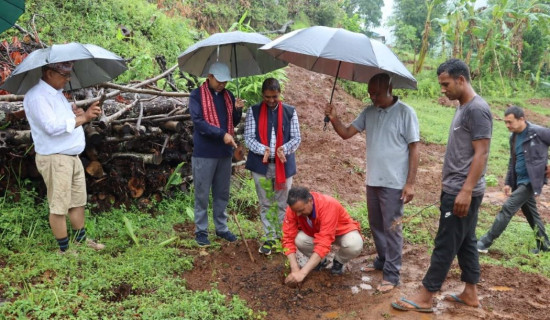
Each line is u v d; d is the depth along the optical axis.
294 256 3.88
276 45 3.71
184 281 3.98
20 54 5.50
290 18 19.11
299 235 4.07
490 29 16.11
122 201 5.37
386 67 3.45
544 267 4.70
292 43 3.64
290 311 3.74
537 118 14.19
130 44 9.59
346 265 4.59
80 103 4.73
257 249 4.74
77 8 9.72
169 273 4.11
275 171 4.39
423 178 8.17
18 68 3.83
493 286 4.20
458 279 4.27
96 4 9.98
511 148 5.13
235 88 8.62
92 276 3.80
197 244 4.68
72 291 3.57
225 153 4.48
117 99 5.41
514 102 15.85
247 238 4.97
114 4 10.39
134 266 4.04
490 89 16.84
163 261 4.22
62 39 8.66
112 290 3.74
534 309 3.78
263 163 4.40
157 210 5.55
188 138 5.67
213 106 4.32
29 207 4.66
